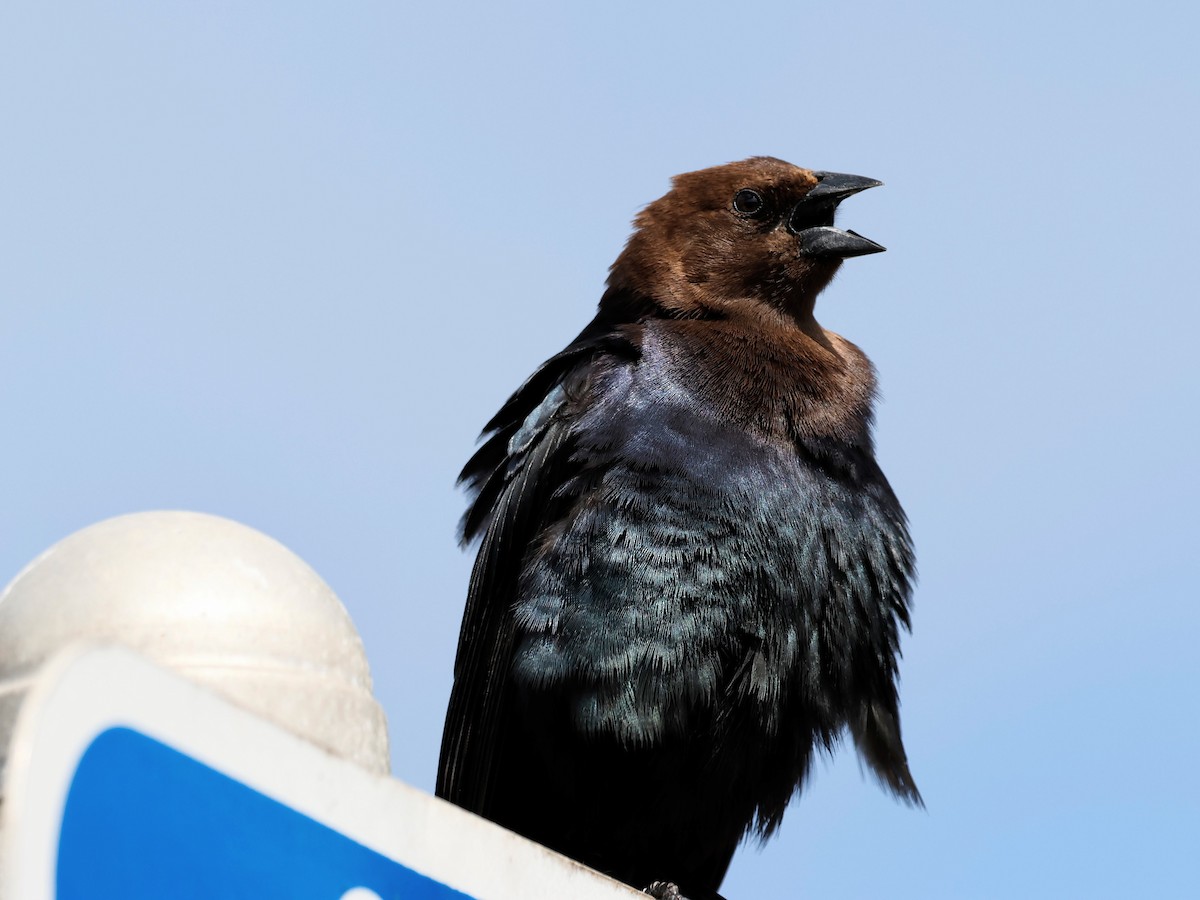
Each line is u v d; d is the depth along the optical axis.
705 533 6.42
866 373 7.30
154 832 2.35
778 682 6.47
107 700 2.27
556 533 6.49
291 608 3.08
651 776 6.54
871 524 6.81
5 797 2.11
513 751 6.66
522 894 3.29
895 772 6.86
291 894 2.64
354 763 2.84
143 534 3.05
